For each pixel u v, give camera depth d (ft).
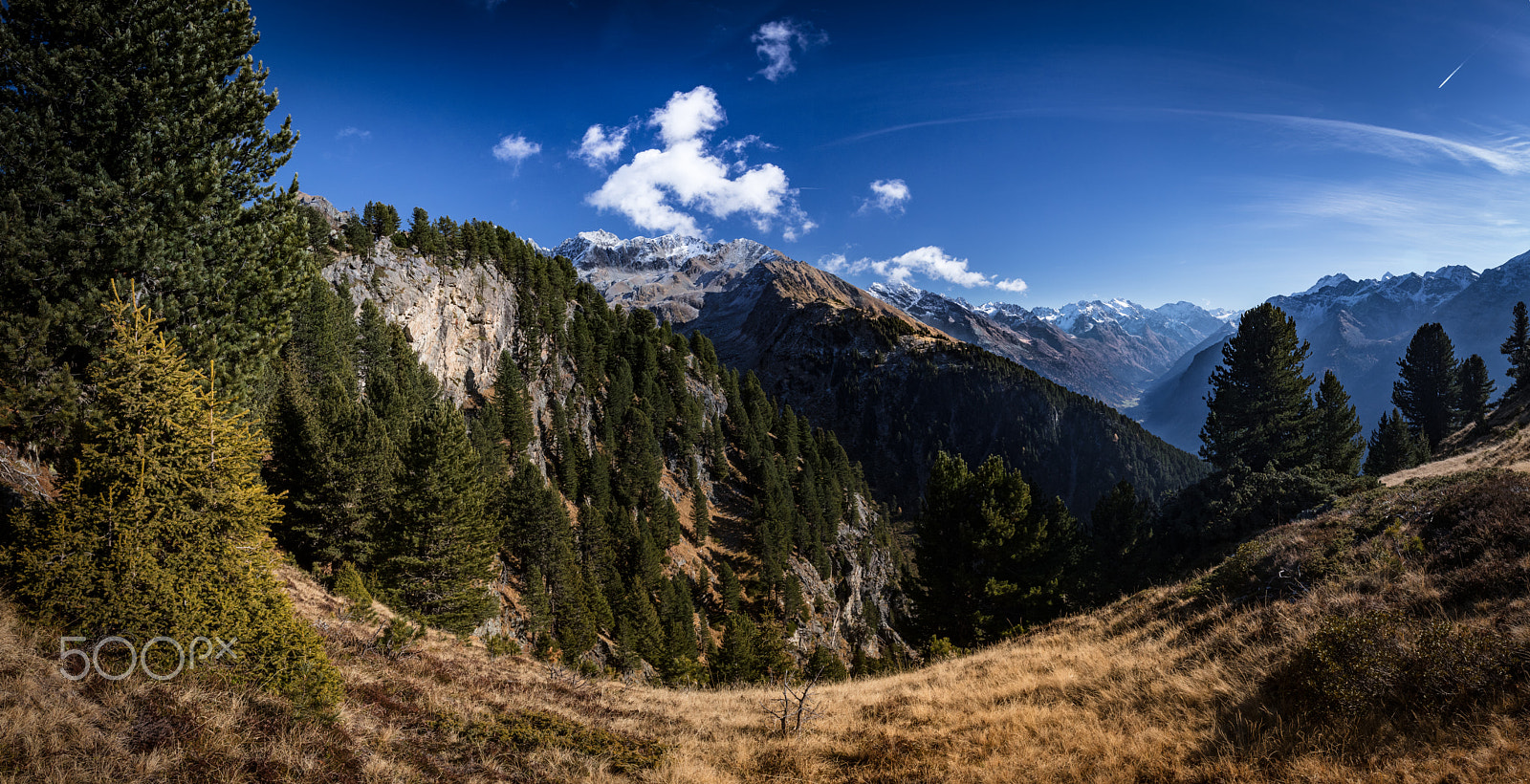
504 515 201.67
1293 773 25.38
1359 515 58.44
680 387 446.60
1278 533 69.62
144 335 32.12
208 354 51.01
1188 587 63.77
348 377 210.59
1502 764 22.07
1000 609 94.79
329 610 63.67
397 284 305.32
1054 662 52.29
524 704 44.96
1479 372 254.27
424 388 258.98
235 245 52.90
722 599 278.26
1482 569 37.52
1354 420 165.89
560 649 158.51
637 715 46.91
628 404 394.52
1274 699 32.19
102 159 46.16
